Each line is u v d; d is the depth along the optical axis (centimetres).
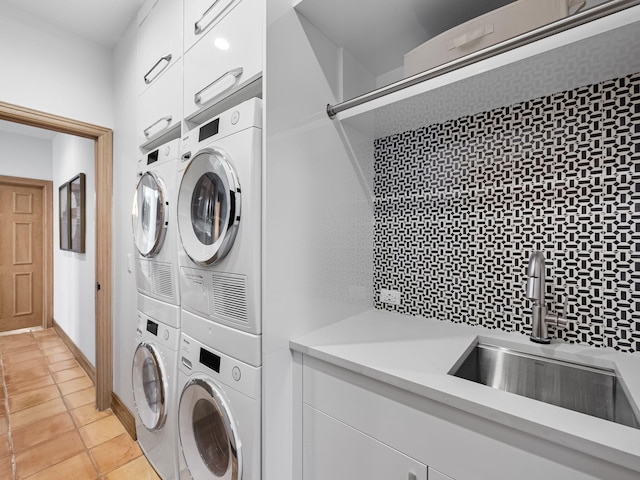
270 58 109
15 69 198
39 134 418
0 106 192
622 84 104
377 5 115
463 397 74
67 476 171
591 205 111
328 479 106
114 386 239
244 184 111
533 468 66
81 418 227
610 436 59
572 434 60
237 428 114
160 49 173
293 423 118
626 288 105
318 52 129
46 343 381
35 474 172
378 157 170
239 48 119
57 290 418
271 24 109
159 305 170
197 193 141
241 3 119
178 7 157
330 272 139
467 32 103
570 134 114
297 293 122
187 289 146
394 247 165
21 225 432
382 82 161
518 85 109
